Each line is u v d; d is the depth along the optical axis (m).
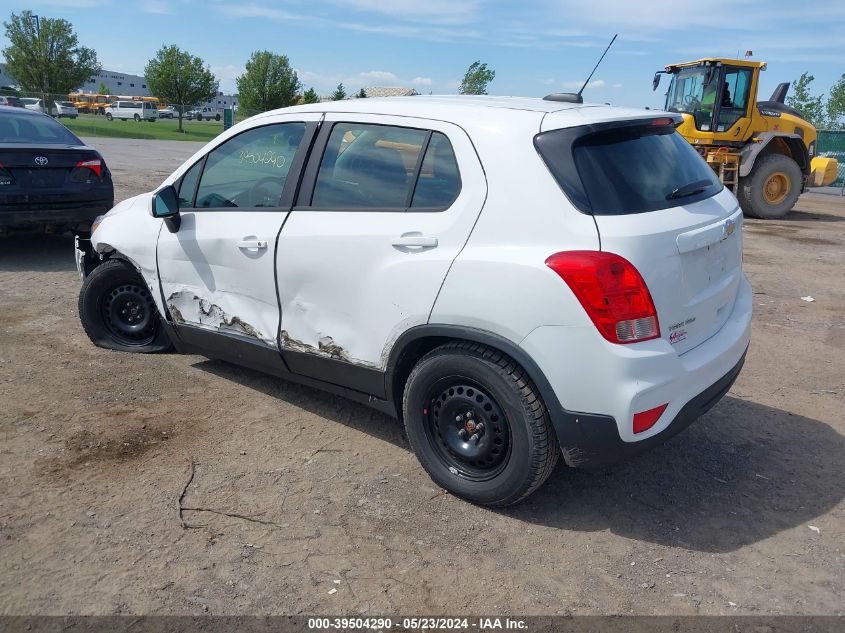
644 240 2.95
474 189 3.22
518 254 3.03
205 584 2.80
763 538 3.24
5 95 47.88
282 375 4.19
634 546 3.15
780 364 5.55
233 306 4.20
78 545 3.00
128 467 3.64
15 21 55.44
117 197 12.46
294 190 3.90
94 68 58.47
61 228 7.89
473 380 3.23
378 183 3.59
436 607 2.74
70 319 5.90
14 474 3.52
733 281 3.68
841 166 21.06
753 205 14.61
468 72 35.44
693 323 3.28
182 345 4.70
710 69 14.15
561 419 3.01
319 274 3.71
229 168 4.28
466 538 3.17
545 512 3.40
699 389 3.21
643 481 3.71
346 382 3.79
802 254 10.37
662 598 2.82
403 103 3.69
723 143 14.44
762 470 3.86
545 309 2.94
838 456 4.04
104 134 39.75
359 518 3.28
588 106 3.56
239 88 57.50
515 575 2.93
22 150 7.32
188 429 4.08
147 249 4.61
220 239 4.16
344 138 3.79
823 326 6.61
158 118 59.78
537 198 3.06
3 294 6.60
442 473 3.46
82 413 4.21
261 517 3.26
